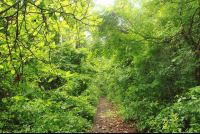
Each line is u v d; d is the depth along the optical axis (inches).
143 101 159.8
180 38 143.6
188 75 149.9
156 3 88.0
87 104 219.5
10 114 102.5
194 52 120.7
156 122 119.3
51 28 59.7
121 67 227.9
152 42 161.8
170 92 159.3
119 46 160.2
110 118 213.6
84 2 55.3
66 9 55.1
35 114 105.2
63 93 182.4
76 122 146.5
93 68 306.3
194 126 100.0
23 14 59.7
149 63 189.6
